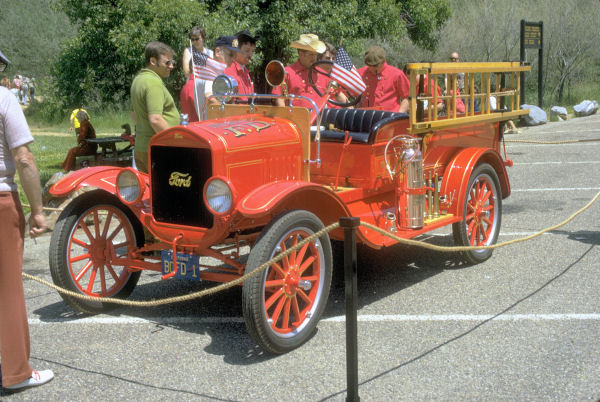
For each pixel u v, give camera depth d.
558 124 18.91
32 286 5.67
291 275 4.11
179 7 11.29
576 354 3.90
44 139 19.98
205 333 4.45
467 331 4.32
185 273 4.42
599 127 17.19
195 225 4.34
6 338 3.59
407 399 3.42
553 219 7.47
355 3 14.84
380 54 6.71
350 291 3.27
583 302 4.79
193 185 4.28
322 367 3.85
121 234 7.33
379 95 6.87
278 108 4.82
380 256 6.28
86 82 12.41
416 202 5.14
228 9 13.38
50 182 8.02
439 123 5.32
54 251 4.62
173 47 11.53
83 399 3.54
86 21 12.21
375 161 5.07
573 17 27.22
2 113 3.50
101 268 4.95
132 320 4.74
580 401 3.34
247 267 3.86
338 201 4.38
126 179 4.58
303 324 4.22
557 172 10.79
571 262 5.79
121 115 24.33
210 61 6.45
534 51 26.75
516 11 27.23
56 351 4.19
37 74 38.03
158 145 4.41
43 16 40.22
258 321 3.85
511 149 14.04
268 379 3.71
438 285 5.32
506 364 3.80
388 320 4.58
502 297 4.97
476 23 26.17
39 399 3.55
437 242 6.73
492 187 6.07
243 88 6.53
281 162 4.58
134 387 3.66
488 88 6.06
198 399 3.50
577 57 26.84
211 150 4.11
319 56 6.27
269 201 3.89
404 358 3.94
